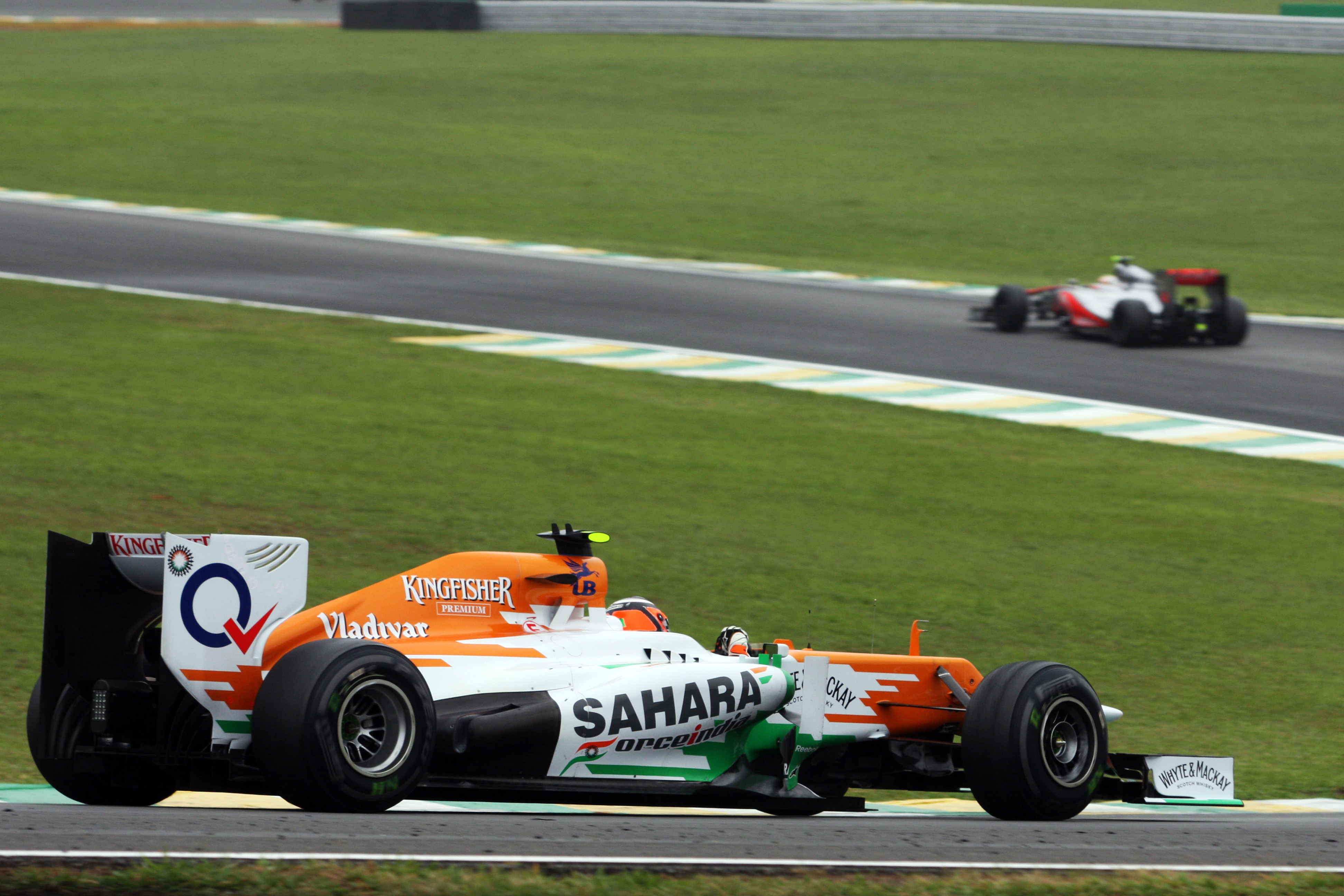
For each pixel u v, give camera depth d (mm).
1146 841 21031
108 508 53094
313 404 73812
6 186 143875
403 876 15273
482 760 21500
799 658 25562
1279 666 46156
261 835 17766
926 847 19375
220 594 20641
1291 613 51719
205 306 98625
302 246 123312
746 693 24078
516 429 71125
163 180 149750
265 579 21047
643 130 173625
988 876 17125
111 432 65188
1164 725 39969
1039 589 52375
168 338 88125
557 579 23969
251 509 54625
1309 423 77438
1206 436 74812
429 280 112188
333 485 59062
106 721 21484
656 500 60438
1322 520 62594
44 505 52656
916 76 193500
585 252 125688
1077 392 83375
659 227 136500
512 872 15844
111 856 15953
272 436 66875
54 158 156625
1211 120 169875
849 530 58156
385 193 147750
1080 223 139000
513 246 127250
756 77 196000
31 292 99375
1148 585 53750
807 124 175500
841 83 191750
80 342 85750
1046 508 62750
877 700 26078
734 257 125875
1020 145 165250
